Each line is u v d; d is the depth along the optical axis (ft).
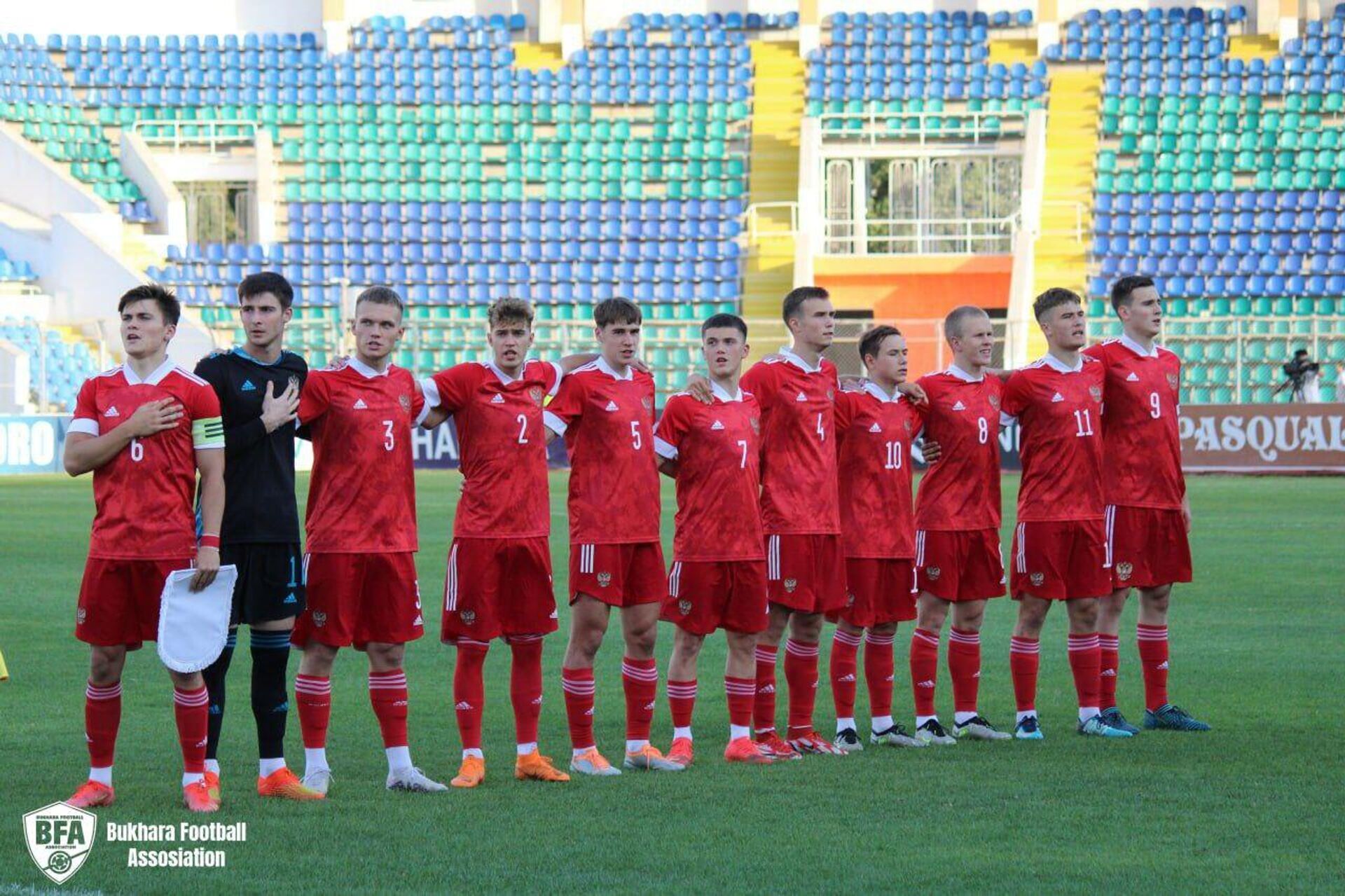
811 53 256.11
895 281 225.35
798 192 240.32
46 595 91.56
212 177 248.32
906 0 264.72
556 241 234.79
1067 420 57.00
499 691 65.51
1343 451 180.04
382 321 48.34
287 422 46.29
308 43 264.11
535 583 49.65
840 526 54.60
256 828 42.29
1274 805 44.50
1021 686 56.75
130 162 243.60
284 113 254.88
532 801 45.70
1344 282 216.95
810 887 36.45
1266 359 207.82
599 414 51.16
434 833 41.70
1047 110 245.24
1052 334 57.72
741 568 51.98
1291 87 244.63
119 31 270.87
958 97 246.88
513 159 247.91
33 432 198.18
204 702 44.68
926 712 56.39
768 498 53.72
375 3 271.90
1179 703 60.95
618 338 51.42
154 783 48.01
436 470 200.54
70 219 223.10
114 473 44.73
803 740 53.98
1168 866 38.11
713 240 234.99
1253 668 68.44
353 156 249.34
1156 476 58.29
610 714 60.80
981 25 260.21
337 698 63.57
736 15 266.16
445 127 252.01
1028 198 226.38
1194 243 226.99
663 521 135.13
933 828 42.06
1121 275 220.64
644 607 51.11
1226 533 121.90
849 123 246.27
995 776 48.98
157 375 45.16
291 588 46.47
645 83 254.88
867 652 56.59
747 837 41.14
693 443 52.16
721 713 61.16
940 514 56.39
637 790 47.29
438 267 231.30
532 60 265.34
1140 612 58.65
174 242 235.81
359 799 46.01
